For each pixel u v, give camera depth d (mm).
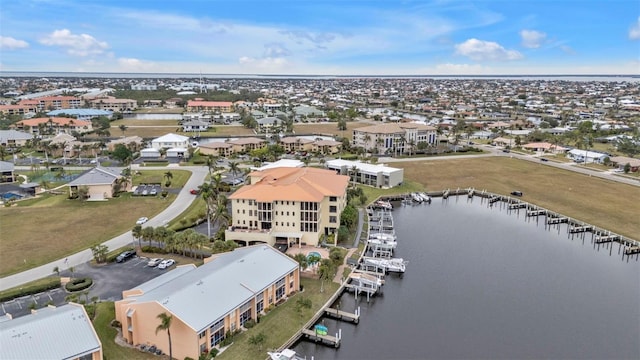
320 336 80312
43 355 60500
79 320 67625
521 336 83812
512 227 145250
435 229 142250
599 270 113125
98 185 156125
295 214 119062
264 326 80875
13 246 112188
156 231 108625
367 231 133125
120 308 76125
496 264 116062
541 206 162875
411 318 89688
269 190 121188
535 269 113250
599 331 85625
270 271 88562
